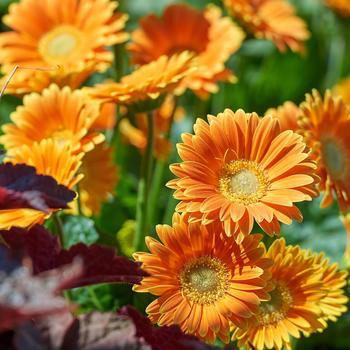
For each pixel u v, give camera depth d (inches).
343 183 29.1
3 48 33.9
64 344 19.5
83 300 29.5
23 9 34.6
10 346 19.1
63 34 33.9
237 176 24.4
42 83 31.8
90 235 30.0
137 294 28.9
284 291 25.3
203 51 35.6
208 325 23.5
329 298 25.7
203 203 23.4
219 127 24.5
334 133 29.3
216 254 24.2
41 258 21.4
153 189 36.5
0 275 17.9
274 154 24.4
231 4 36.8
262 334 24.6
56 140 28.0
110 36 32.7
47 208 20.1
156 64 30.3
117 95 28.7
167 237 24.0
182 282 24.1
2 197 20.1
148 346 19.7
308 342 33.4
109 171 32.6
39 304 17.3
